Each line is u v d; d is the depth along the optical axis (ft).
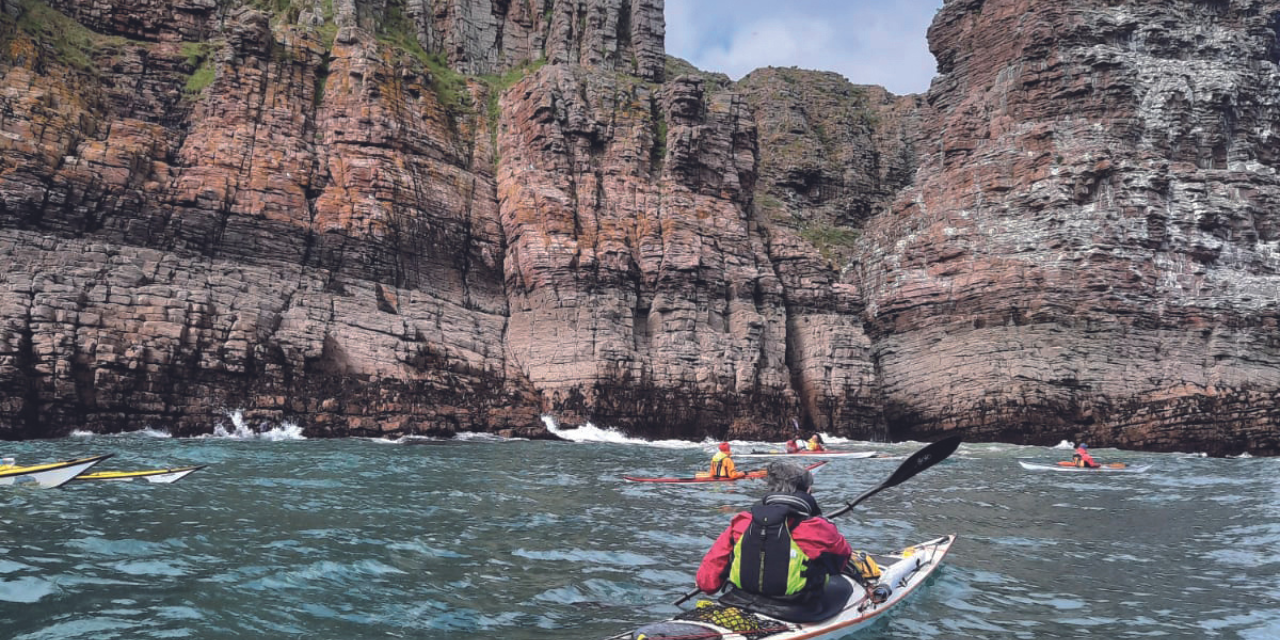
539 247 97.91
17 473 37.17
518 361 94.84
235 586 21.33
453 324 92.43
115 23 92.07
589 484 47.44
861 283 126.72
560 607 20.51
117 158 78.07
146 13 94.07
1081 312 103.30
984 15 128.77
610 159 107.14
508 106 111.24
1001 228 111.75
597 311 95.55
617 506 38.42
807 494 17.30
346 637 17.71
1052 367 100.12
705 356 98.53
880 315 119.14
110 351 67.41
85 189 75.10
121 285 71.61
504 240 102.58
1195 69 116.16
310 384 77.87
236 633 17.74
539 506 37.68
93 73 84.79
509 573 23.93
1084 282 103.81
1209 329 101.91
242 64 91.61
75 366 66.33
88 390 66.74
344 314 83.61
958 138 124.88
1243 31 121.39
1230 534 32.63
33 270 68.69
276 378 75.72
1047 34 119.34
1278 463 74.28
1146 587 23.44
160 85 88.63
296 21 106.83
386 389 81.61
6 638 16.67
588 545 28.37
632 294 99.86
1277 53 127.95
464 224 99.81
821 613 17.13
